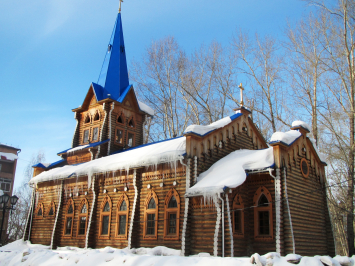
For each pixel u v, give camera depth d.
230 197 19.58
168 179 22.08
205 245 19.02
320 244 21.53
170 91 42.59
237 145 24.98
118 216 24.55
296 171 20.89
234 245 19.17
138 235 22.69
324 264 11.58
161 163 22.59
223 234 18.09
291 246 18.20
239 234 19.69
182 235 19.66
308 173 22.25
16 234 48.62
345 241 38.16
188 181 20.34
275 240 19.30
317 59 30.91
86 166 26.94
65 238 28.08
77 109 35.72
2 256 20.89
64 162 35.00
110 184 25.86
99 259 15.27
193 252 19.42
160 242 21.31
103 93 35.16
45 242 29.75
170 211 21.41
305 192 21.33
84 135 35.06
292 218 19.05
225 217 18.38
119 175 25.38
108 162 25.67
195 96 40.88
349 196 24.23
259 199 20.67
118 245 23.77
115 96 35.25
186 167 20.83
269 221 19.83
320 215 22.44
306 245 19.80
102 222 25.66
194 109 41.25
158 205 22.14
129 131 34.91
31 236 31.42
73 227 27.73
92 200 26.81
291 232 18.38
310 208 21.38
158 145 25.19
